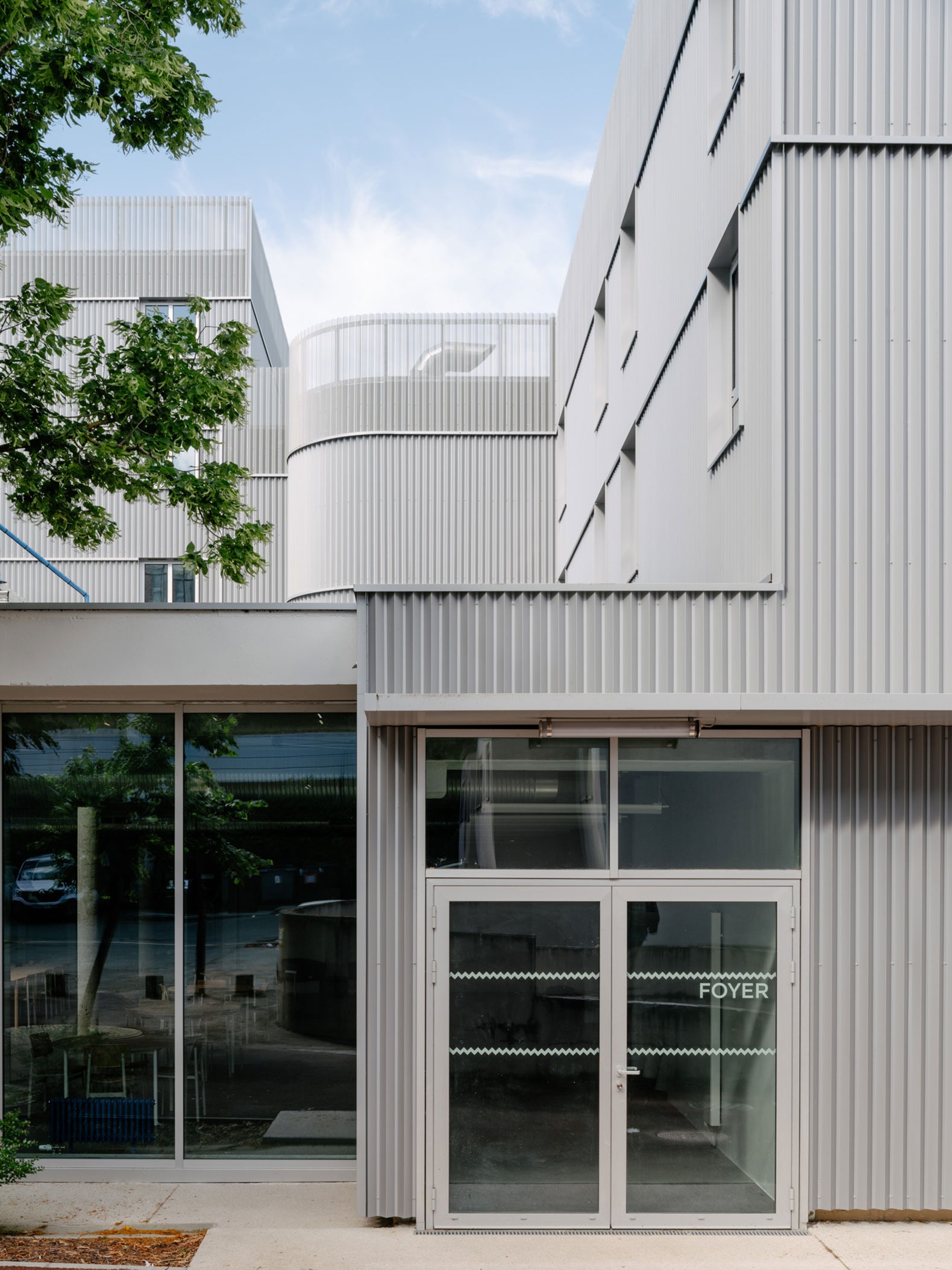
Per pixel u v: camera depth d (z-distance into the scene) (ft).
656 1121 22.15
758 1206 22.00
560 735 22.31
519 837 22.54
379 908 22.49
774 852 22.66
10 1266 19.81
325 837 26.18
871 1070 22.38
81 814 26.18
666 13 35.58
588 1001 22.34
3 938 25.93
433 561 77.66
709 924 22.50
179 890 25.89
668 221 35.53
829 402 22.52
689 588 21.77
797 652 21.90
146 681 23.15
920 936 22.61
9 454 38.60
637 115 41.42
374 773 22.65
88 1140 25.53
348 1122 25.57
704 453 29.78
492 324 78.64
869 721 22.18
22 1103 25.61
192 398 38.58
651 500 38.78
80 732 26.27
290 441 82.58
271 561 89.10
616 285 46.80
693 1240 21.50
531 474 78.18
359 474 78.02
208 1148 25.53
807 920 22.41
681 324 33.24
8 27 28.89
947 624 22.16
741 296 25.90
